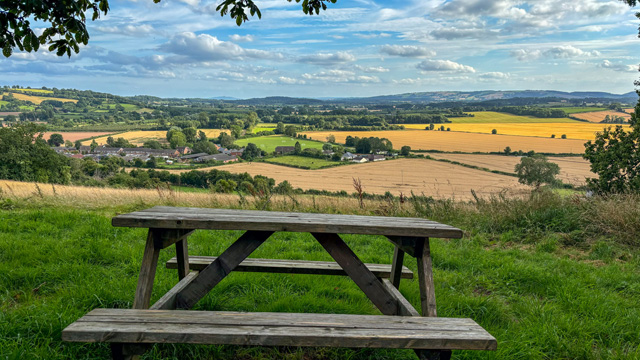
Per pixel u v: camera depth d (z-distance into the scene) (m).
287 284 3.62
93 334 1.78
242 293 3.41
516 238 6.51
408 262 4.84
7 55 3.27
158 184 10.75
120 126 173.88
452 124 146.38
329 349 2.55
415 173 68.19
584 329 2.93
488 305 3.32
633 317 3.20
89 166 70.12
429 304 2.41
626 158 9.26
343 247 2.58
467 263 4.80
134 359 2.02
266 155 98.19
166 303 2.44
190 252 4.74
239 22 4.19
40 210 6.80
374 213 8.22
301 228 2.30
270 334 1.85
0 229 5.31
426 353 2.02
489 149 92.94
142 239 5.14
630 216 6.19
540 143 99.56
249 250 2.60
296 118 186.00
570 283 4.01
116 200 9.88
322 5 4.63
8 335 2.41
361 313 3.06
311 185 59.69
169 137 139.62
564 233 6.57
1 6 3.04
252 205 9.20
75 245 4.64
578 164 68.56
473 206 8.02
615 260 5.39
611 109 152.38
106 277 3.63
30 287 3.31
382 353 2.54
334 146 105.81
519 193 7.95
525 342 2.67
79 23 3.35
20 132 40.94
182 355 2.39
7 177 39.31
